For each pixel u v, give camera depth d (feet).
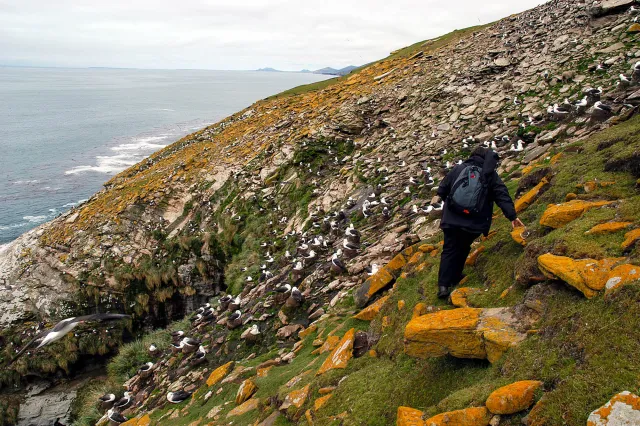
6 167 291.79
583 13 88.53
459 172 21.93
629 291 13.19
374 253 45.83
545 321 15.67
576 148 31.12
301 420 22.93
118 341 92.53
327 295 45.62
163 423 37.93
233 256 89.10
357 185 76.74
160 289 98.27
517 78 78.69
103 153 339.98
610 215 18.53
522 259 20.25
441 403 15.60
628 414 10.00
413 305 24.66
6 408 79.82
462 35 160.04
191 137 194.59
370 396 20.15
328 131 104.06
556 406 11.89
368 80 149.48
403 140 83.15
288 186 97.19
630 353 11.72
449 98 89.51
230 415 30.12
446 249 23.21
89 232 111.04
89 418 53.62
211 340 52.47
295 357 35.37
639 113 31.94
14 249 116.98
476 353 17.08
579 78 63.26
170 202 117.80
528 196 28.02
